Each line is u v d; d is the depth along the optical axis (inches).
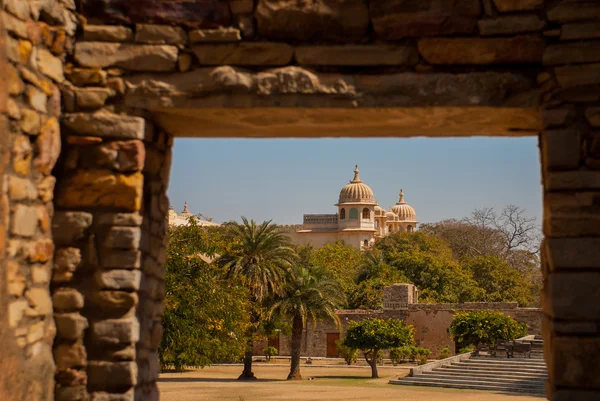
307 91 223.5
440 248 2970.0
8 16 201.0
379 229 4613.7
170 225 979.3
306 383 1314.0
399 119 236.5
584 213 211.0
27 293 208.4
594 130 213.5
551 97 216.4
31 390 205.5
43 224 218.2
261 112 230.2
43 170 217.5
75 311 222.7
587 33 213.6
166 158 255.8
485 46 218.4
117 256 224.4
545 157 219.5
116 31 228.4
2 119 197.8
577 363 206.7
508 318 1499.8
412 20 220.4
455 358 1413.6
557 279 210.7
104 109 227.6
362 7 222.1
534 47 217.0
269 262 1392.7
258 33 227.1
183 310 910.4
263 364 1940.2
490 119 234.5
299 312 1448.1
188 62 227.3
